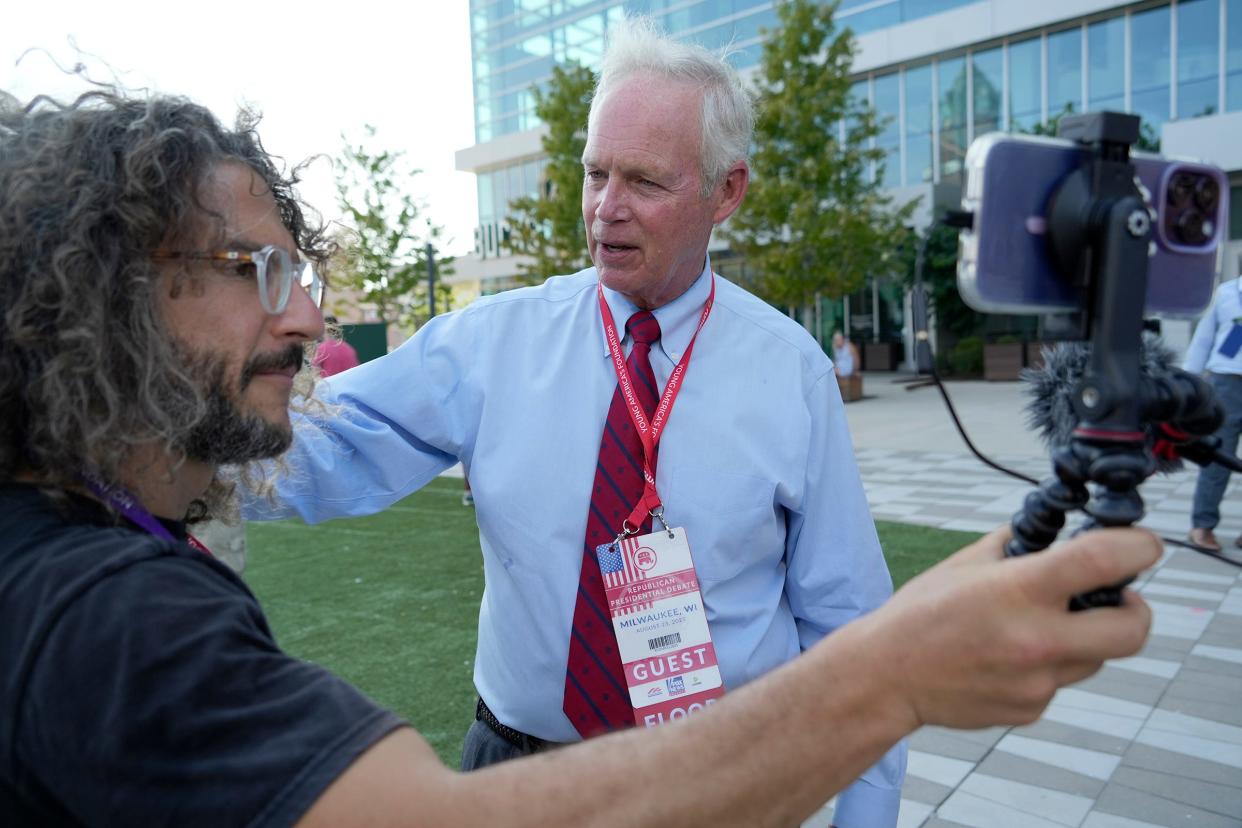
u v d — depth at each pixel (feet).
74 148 2.39
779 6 50.85
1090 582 1.63
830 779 1.89
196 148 2.50
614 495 4.60
